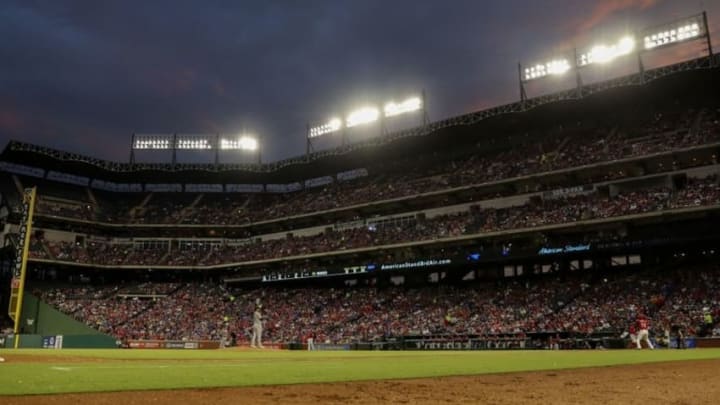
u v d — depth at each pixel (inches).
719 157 2284.7
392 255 2888.8
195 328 2861.7
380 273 2805.1
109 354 1182.9
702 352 1262.3
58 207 3316.9
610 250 2180.1
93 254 3309.5
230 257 3341.5
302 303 2947.8
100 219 3400.6
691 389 431.2
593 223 2295.8
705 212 2108.8
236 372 530.6
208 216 3575.3
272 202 3705.7
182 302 3171.8
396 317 2546.8
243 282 3297.2
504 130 2979.8
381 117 3248.0
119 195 3754.9
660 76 2358.5
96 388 365.7
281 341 2596.0
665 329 1739.7
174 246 3531.0
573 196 2578.7
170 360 860.6
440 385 442.6
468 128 2928.2
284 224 3435.0
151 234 3531.0
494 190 2787.9
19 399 309.7
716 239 2010.3
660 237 2092.8
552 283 2407.7
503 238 2564.0
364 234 3026.6
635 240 2137.1
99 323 2915.8
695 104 2581.2
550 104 2637.8
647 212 2186.3
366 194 3191.4
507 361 826.8
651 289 2118.6
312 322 2719.0
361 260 2982.3
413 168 3307.1
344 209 3127.5
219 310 3058.6
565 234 2463.1
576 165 2501.2
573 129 2861.7
